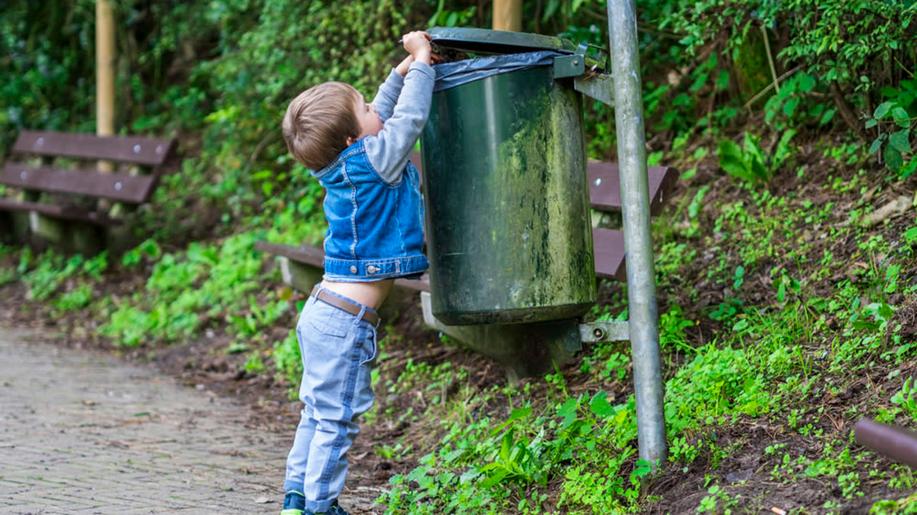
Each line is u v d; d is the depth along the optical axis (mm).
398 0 7219
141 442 4801
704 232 5426
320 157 3357
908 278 4180
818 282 4500
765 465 3316
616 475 3559
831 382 3703
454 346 5363
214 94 10695
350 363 3404
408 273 3402
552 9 6375
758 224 5180
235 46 9445
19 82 11273
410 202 3420
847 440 3320
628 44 3375
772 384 3830
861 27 4652
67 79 11344
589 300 3703
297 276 5945
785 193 5363
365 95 6930
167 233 8820
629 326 3498
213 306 7234
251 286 7250
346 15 7203
